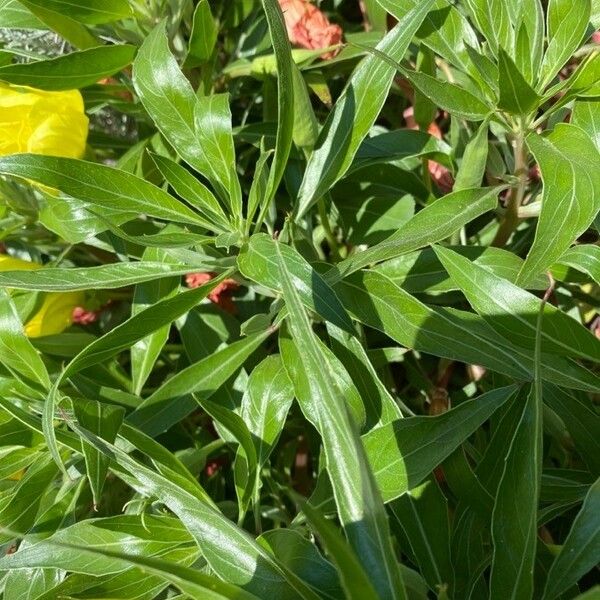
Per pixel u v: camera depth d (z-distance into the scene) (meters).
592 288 0.35
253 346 0.31
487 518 0.26
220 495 0.35
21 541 0.31
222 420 0.27
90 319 0.40
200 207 0.30
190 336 0.35
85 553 0.25
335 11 0.44
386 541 0.17
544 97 0.27
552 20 0.28
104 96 0.37
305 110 0.30
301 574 0.23
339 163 0.29
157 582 0.26
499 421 0.27
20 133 0.34
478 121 0.30
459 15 0.31
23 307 0.34
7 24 0.37
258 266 0.27
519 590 0.21
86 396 0.32
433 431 0.25
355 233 0.35
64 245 0.40
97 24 0.36
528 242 0.35
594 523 0.22
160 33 0.29
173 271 0.29
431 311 0.27
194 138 0.29
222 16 0.42
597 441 0.28
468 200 0.28
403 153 0.34
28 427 0.30
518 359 0.26
